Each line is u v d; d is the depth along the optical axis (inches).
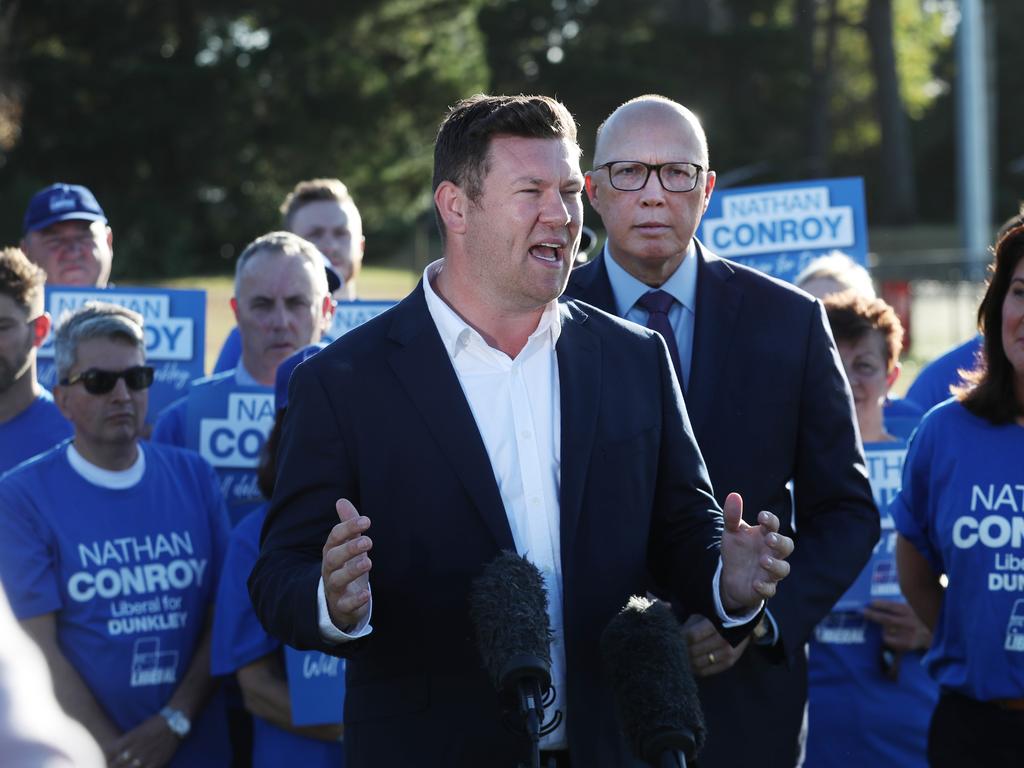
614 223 151.6
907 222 2326.5
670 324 153.5
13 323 187.5
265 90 1475.1
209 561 174.7
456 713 110.3
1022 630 149.4
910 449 163.6
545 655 95.5
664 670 100.7
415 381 113.6
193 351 223.3
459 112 112.4
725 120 2241.6
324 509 112.3
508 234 108.7
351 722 114.3
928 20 2780.5
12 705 38.1
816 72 2337.6
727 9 2378.2
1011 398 153.4
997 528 150.9
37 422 192.1
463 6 1637.6
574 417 114.9
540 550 113.9
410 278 1411.2
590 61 2031.3
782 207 240.5
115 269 1412.4
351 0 1498.5
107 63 1441.9
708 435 146.0
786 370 147.0
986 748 151.4
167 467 175.8
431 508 111.9
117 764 161.6
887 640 180.9
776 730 146.1
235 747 189.3
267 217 1544.0
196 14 1467.8
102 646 163.9
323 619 102.5
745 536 108.3
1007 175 2536.9
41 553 162.9
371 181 1604.3
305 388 114.4
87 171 1453.0
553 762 111.7
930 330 929.5
